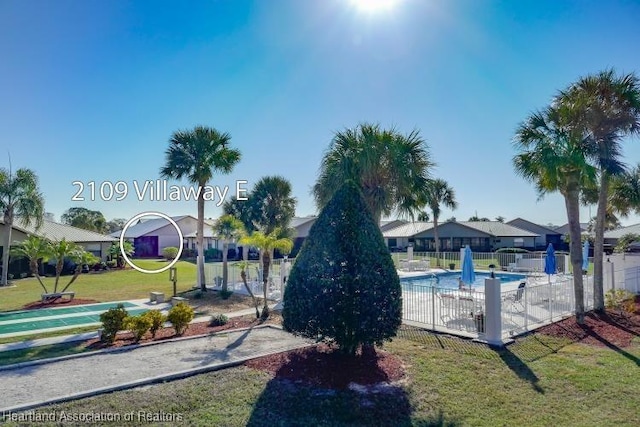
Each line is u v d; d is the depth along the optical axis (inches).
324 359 298.4
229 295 670.5
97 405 229.6
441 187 1304.1
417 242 1937.7
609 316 462.0
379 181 407.8
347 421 212.1
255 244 514.6
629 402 235.1
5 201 927.0
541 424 208.8
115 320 374.6
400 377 270.8
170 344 366.3
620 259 680.4
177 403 232.4
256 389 252.4
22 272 1061.8
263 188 1177.4
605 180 485.4
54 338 390.9
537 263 1032.8
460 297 435.8
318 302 269.9
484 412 222.2
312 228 290.0
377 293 268.8
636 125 442.6
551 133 446.9
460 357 316.5
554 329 403.5
